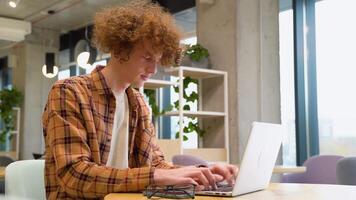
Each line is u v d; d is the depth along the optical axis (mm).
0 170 3180
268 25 5082
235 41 4852
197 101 5109
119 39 1506
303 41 5297
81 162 1333
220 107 4902
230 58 4891
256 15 5016
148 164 1672
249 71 4898
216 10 5090
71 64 9312
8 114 9398
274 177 4023
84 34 9086
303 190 1457
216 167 1412
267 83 4992
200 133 5035
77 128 1396
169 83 4602
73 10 8039
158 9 1594
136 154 1684
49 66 8078
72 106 1420
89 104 1468
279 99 5059
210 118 5012
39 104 9742
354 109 4848
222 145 4863
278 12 5188
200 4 5293
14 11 8141
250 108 4859
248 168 1273
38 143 9695
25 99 9602
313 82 5207
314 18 5250
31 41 9625
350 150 4875
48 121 1424
